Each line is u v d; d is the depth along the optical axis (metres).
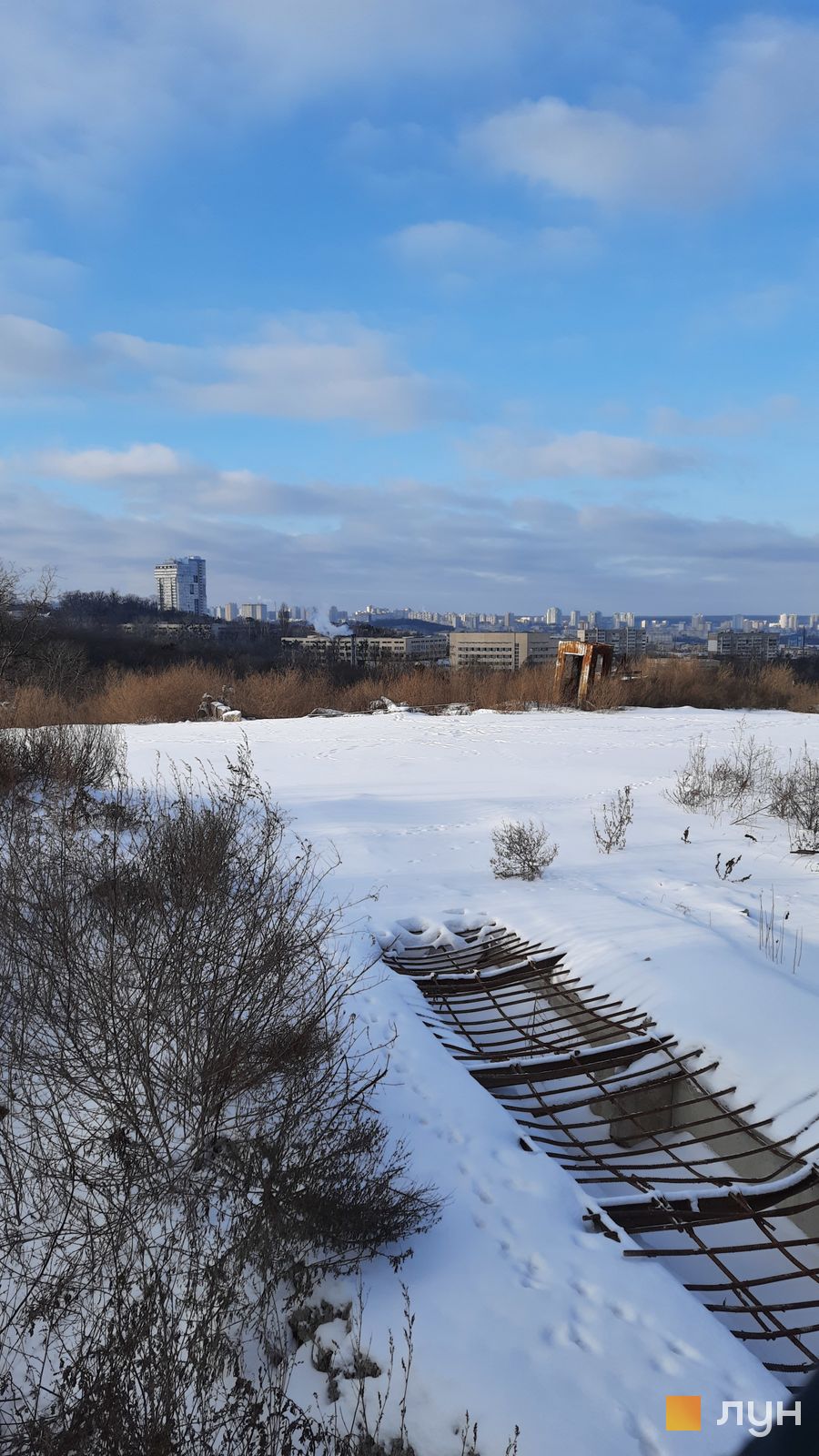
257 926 4.25
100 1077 3.65
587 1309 3.23
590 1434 2.64
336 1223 3.36
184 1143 3.88
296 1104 3.85
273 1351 3.05
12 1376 2.89
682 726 22.89
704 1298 3.85
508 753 18.12
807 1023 5.41
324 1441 2.61
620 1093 5.23
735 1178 4.45
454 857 10.13
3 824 6.42
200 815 6.40
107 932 4.20
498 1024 6.52
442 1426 2.68
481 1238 3.64
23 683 19.06
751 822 11.63
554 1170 4.25
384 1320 3.12
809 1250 4.18
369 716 26.22
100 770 11.84
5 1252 3.31
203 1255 3.18
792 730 21.98
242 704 28.09
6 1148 3.71
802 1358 3.51
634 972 6.45
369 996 6.20
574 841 10.70
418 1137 4.39
